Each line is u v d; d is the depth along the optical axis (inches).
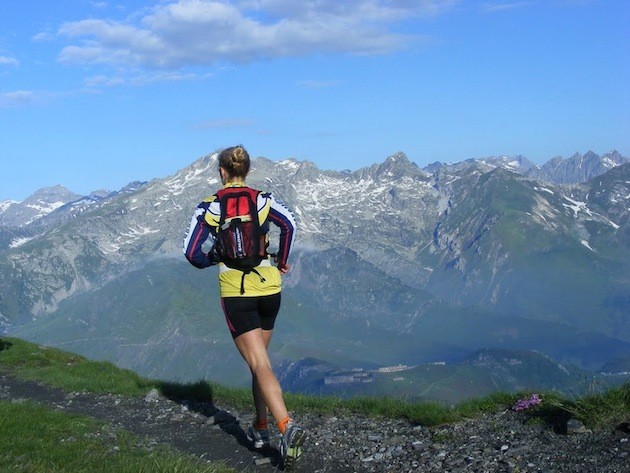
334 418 518.9
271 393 373.1
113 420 556.1
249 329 380.2
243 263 378.3
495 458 388.8
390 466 400.2
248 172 397.4
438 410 491.2
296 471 398.3
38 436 445.7
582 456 369.4
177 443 467.2
